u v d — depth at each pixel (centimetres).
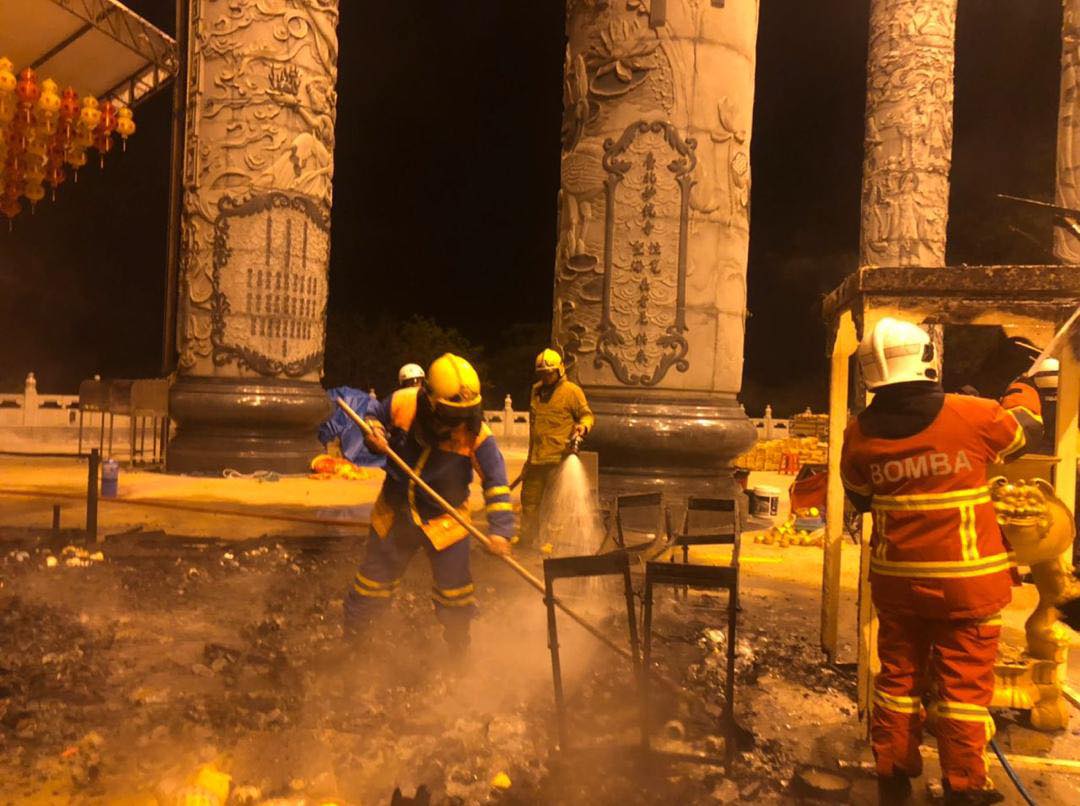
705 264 1129
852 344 501
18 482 1377
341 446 1872
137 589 675
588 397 1131
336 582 724
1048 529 408
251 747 394
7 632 548
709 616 664
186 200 1669
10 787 352
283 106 1655
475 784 364
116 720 420
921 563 349
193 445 1633
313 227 1712
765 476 2123
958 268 427
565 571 396
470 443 501
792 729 445
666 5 1106
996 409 356
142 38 1071
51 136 1090
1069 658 577
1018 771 402
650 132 1112
